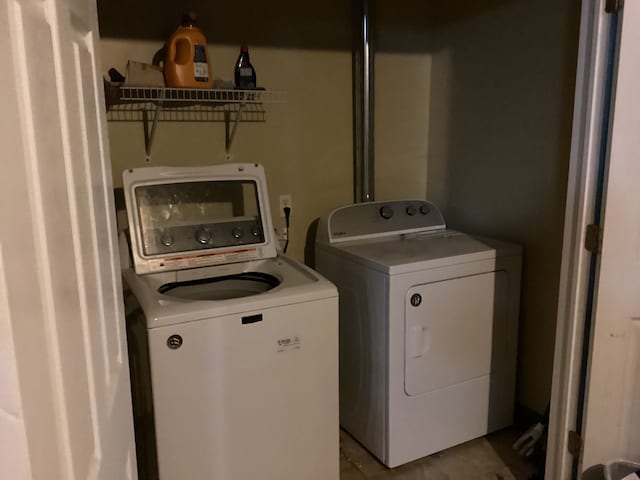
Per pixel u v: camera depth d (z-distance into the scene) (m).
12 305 0.42
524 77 2.30
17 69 0.47
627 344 1.75
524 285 2.43
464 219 2.73
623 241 1.66
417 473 2.22
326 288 1.83
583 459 1.83
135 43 2.14
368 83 2.55
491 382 2.39
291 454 1.87
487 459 2.30
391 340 2.10
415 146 2.88
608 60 1.59
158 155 2.27
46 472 0.49
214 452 1.74
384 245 2.38
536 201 2.31
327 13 2.50
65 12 0.67
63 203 0.61
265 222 2.19
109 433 0.81
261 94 2.42
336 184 2.69
